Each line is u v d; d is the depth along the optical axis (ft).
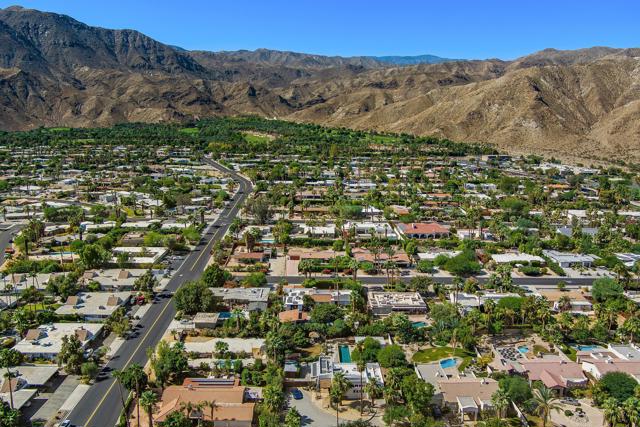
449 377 407.44
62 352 424.46
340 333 488.02
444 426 351.05
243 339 479.41
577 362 441.68
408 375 391.45
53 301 553.64
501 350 465.47
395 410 358.64
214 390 384.68
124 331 485.97
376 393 382.01
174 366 405.59
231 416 360.69
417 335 482.28
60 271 641.40
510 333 501.97
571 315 531.09
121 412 371.56
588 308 558.15
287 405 387.55
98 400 386.11
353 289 561.02
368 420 370.53
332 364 426.51
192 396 378.53
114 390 399.24
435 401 385.09
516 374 416.26
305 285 605.31
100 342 473.26
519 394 374.84
